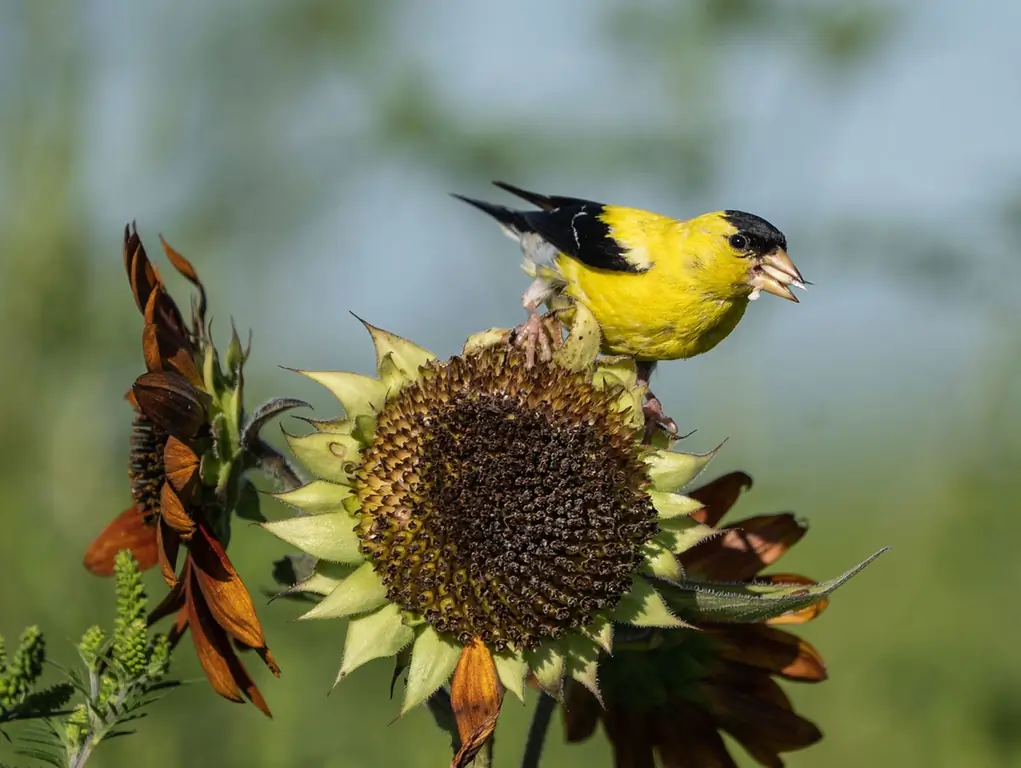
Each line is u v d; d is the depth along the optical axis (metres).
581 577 5.62
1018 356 17.97
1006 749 14.11
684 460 6.05
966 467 17.50
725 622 6.42
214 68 18.45
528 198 11.40
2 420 13.43
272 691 10.36
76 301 14.77
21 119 15.66
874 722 14.48
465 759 5.16
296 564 6.32
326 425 6.02
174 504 5.79
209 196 18.14
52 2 16.55
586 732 6.82
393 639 5.64
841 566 16.77
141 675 5.50
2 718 5.29
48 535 11.81
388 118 17.92
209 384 6.33
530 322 6.36
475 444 5.87
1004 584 15.87
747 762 13.69
